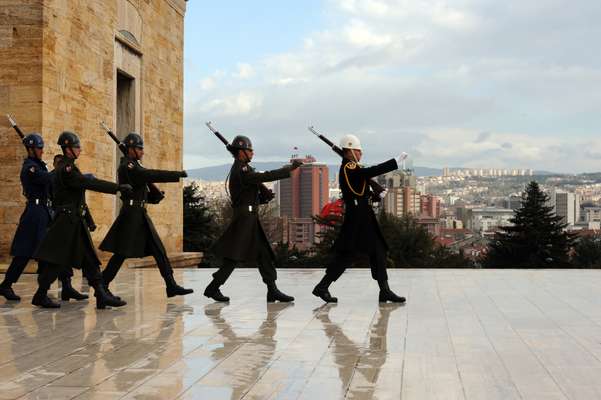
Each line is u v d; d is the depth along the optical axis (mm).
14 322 9258
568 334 8273
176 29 25859
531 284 14117
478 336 8141
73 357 7047
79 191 10508
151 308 10586
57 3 16953
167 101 24875
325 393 5707
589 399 5520
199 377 6234
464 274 16609
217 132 11062
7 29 16375
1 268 15734
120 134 22000
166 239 24859
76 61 17891
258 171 10898
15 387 5906
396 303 11086
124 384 5996
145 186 11172
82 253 10391
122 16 20781
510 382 6031
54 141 16766
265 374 6332
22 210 16281
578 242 70438
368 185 10992
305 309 10438
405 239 55750
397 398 5562
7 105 16312
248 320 9359
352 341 7848
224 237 11000
